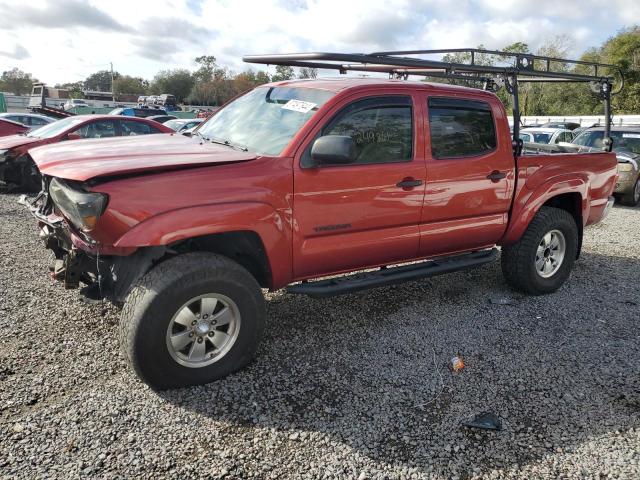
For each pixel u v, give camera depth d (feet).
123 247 10.03
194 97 236.43
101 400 10.23
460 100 14.43
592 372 12.11
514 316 15.26
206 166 10.57
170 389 10.66
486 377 11.76
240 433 9.49
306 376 11.51
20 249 19.66
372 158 12.75
